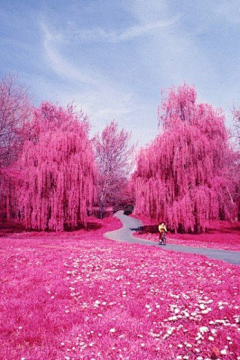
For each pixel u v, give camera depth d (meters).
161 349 5.12
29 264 12.74
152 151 33.59
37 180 33.88
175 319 6.41
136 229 41.66
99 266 12.34
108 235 33.31
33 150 34.97
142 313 6.91
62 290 8.79
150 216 34.09
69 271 11.28
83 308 7.37
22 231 34.12
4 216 42.12
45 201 34.19
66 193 35.09
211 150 32.97
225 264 13.38
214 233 33.56
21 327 6.09
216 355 4.77
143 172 34.41
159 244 24.61
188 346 5.15
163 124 36.00
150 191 32.56
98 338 5.58
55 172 34.25
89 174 37.78
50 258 14.23
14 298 8.11
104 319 6.54
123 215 71.94
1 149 39.53
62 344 5.35
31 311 7.09
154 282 9.76
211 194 31.47
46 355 4.86
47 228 36.72
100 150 66.56
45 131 40.62
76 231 35.88
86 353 4.98
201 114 34.97
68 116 53.88
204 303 7.38
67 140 36.47
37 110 46.19
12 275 10.71
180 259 14.59
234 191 40.78
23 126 42.72
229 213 40.69
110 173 65.94
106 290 8.86
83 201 36.44
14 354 4.89
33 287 9.16
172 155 32.44
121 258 14.38
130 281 9.90
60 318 6.68
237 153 39.59
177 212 31.33
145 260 13.94
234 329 5.73
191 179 32.03
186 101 35.31
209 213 32.00
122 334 5.78
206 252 19.44
